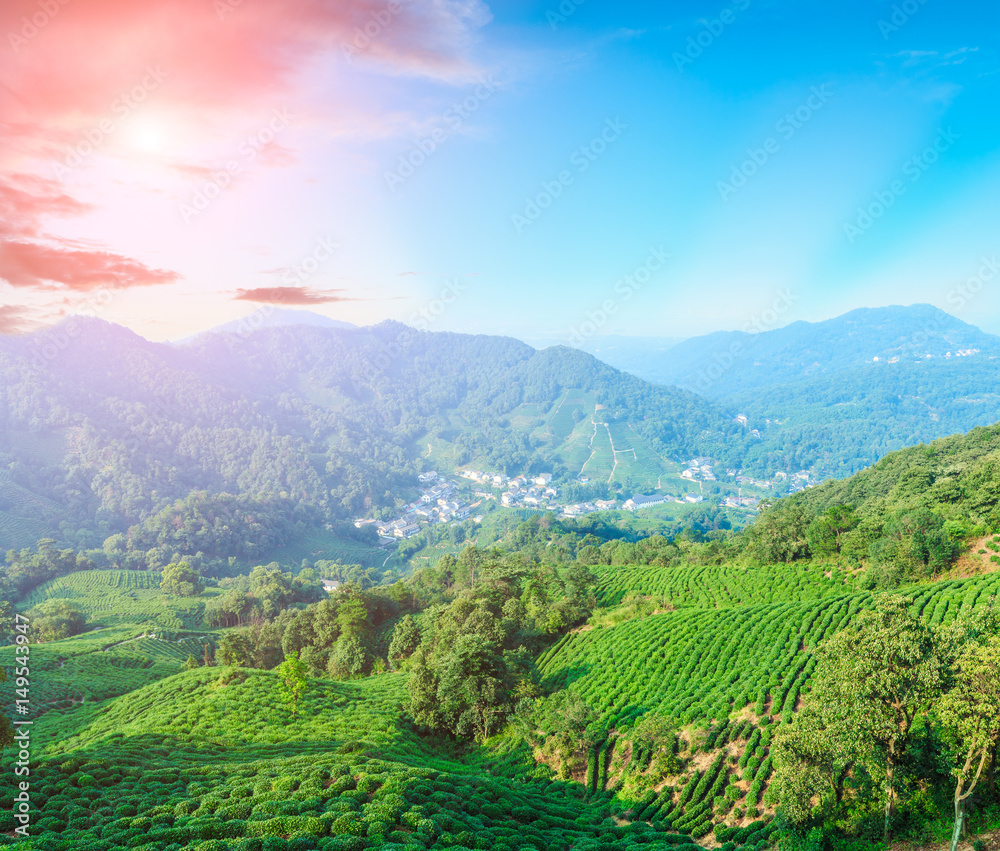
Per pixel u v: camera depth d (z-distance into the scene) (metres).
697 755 44.72
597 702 59.34
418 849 27.98
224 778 40.75
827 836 32.00
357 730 60.28
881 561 76.69
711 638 65.00
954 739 27.77
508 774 51.78
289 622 109.56
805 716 32.59
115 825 31.50
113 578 184.75
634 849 33.00
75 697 90.00
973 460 110.62
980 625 28.88
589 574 94.50
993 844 27.12
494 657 64.12
